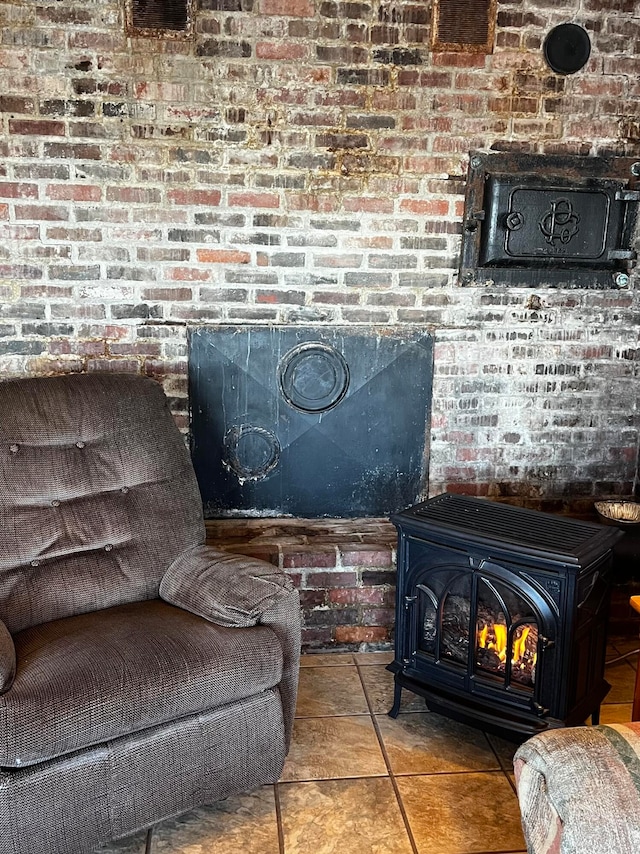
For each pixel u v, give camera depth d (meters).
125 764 1.76
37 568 2.11
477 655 2.21
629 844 1.25
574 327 2.90
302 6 2.56
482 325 2.85
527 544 2.05
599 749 1.40
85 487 2.24
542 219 2.75
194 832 1.93
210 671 1.84
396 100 2.66
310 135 2.65
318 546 2.70
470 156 2.71
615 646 2.85
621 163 2.77
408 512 2.32
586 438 2.99
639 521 2.71
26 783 1.64
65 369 2.72
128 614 2.08
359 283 2.77
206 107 2.59
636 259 2.85
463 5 2.61
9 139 2.54
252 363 2.77
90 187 2.60
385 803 2.03
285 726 2.07
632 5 2.68
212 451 2.81
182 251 2.68
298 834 1.92
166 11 2.51
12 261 2.62
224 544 2.70
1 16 2.46
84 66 2.52
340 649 2.79
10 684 1.69
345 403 2.84
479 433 2.93
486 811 2.01
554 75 2.70
